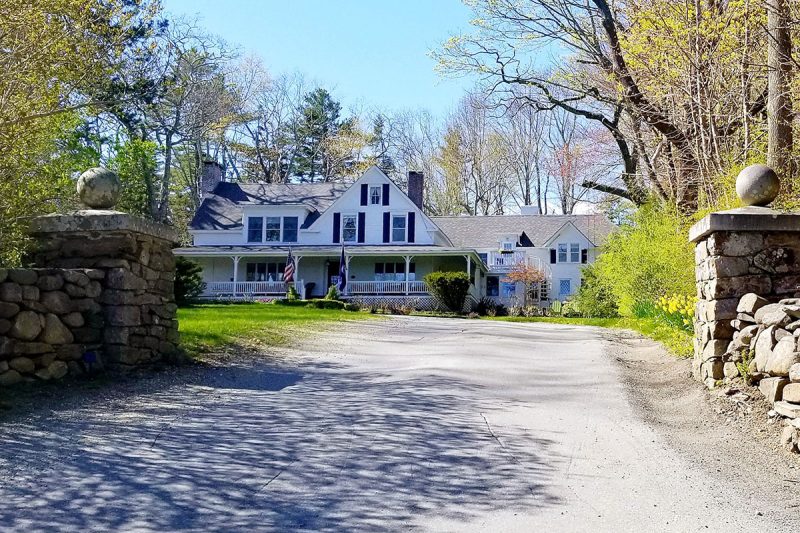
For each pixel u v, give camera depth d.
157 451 5.05
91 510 3.85
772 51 9.38
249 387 7.97
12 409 5.95
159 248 8.68
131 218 7.84
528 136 51.91
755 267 7.16
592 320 25.73
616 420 6.55
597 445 5.62
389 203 38.12
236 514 3.89
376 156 59.84
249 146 57.59
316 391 7.85
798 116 9.59
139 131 37.53
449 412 6.76
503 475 4.77
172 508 3.94
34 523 3.63
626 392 8.05
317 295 37.69
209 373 8.67
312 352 11.70
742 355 6.80
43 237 8.05
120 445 5.16
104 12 9.27
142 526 3.66
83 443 5.14
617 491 4.47
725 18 10.49
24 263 8.07
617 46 14.84
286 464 4.87
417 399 7.39
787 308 6.16
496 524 3.86
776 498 4.35
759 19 10.22
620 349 13.05
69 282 7.43
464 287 33.62
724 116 11.13
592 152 19.70
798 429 5.30
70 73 8.81
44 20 8.11
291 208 38.75
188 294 28.97
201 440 5.42
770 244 7.18
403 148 59.62
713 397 6.95
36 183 8.60
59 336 7.23
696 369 8.19
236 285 36.03
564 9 16.45
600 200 20.72
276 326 14.91
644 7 12.43
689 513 4.08
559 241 42.12
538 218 44.56
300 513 3.94
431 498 4.27
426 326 19.53
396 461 5.02
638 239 16.02
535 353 12.16
